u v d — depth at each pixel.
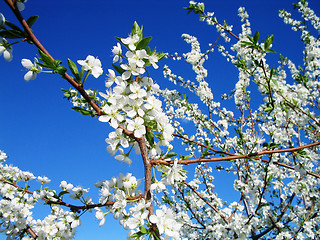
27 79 1.75
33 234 3.26
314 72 5.72
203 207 5.72
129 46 1.94
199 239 5.43
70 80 1.76
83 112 1.91
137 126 1.95
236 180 4.74
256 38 3.35
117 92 1.99
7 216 3.21
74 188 2.54
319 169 4.62
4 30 1.56
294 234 4.53
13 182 3.35
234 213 4.69
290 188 4.66
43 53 1.64
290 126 4.29
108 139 2.08
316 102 5.56
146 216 1.80
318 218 4.65
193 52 6.08
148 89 2.12
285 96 4.25
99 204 2.18
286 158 4.62
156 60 2.03
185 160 2.33
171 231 1.76
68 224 2.61
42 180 2.89
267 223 4.93
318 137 4.65
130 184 2.11
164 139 2.18
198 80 6.11
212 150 3.30
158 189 2.10
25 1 1.53
